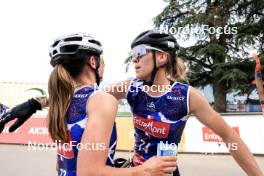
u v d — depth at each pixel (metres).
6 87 19.61
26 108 1.56
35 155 7.77
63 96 1.21
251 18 17.06
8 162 6.79
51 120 1.23
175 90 1.56
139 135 1.63
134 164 1.64
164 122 1.55
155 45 1.55
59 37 1.29
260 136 7.31
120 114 9.71
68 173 1.21
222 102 16.73
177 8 17.11
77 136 1.17
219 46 15.95
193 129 8.04
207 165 6.27
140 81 1.66
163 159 1.16
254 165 1.58
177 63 1.65
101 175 1.03
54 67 1.29
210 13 16.06
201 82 17.77
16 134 10.45
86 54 1.27
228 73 15.38
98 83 1.34
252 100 16.95
